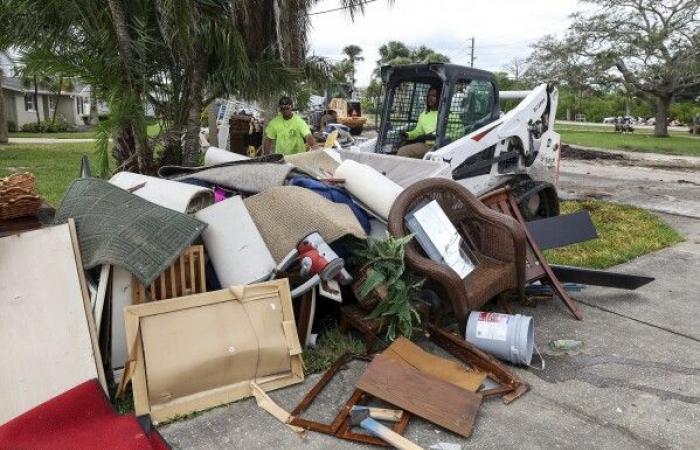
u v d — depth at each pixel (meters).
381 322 3.80
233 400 3.21
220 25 6.11
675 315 4.64
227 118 13.33
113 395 3.18
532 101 6.75
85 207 3.70
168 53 6.37
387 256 3.81
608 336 4.21
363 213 4.60
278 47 6.67
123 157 6.93
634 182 12.45
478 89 6.20
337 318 4.13
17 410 2.79
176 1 5.47
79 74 5.89
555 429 3.03
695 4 29.31
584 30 32.62
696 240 7.16
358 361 3.70
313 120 20.50
